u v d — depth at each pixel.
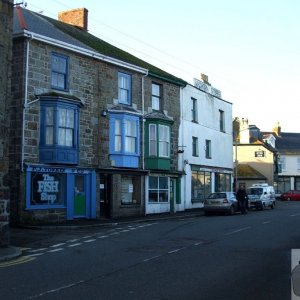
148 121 28.88
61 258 11.93
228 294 8.05
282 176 68.19
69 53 23.95
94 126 25.09
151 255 12.30
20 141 21.41
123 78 27.48
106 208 25.94
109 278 9.40
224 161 39.16
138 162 27.92
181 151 31.78
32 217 21.61
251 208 35.34
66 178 23.39
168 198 30.70
